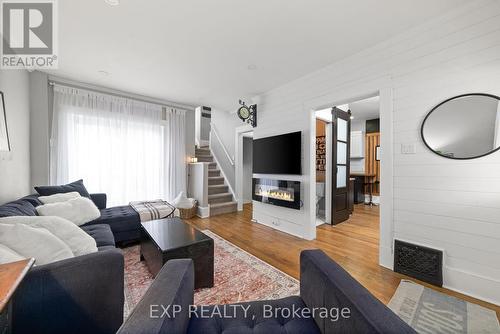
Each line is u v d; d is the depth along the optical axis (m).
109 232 2.28
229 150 5.68
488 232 1.75
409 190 2.15
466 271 1.84
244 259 2.54
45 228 1.44
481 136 1.77
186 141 4.88
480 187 1.78
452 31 1.88
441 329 1.46
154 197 4.30
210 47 2.46
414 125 2.10
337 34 2.21
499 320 1.53
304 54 2.60
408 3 1.79
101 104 3.71
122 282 1.28
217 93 4.03
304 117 3.26
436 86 1.97
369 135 6.27
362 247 2.91
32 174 3.03
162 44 2.41
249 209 5.36
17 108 2.61
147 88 3.78
